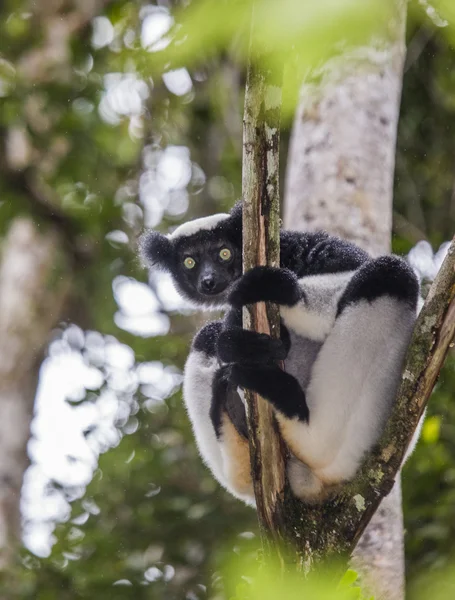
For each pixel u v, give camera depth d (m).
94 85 10.21
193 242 6.26
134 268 10.53
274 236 3.72
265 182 3.63
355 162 6.56
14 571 7.84
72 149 10.40
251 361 3.89
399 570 5.33
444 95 9.38
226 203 10.70
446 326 3.61
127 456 8.38
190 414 4.81
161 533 7.76
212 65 9.69
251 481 4.57
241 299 3.81
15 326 13.02
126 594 7.39
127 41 8.92
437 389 7.40
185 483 8.21
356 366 4.00
